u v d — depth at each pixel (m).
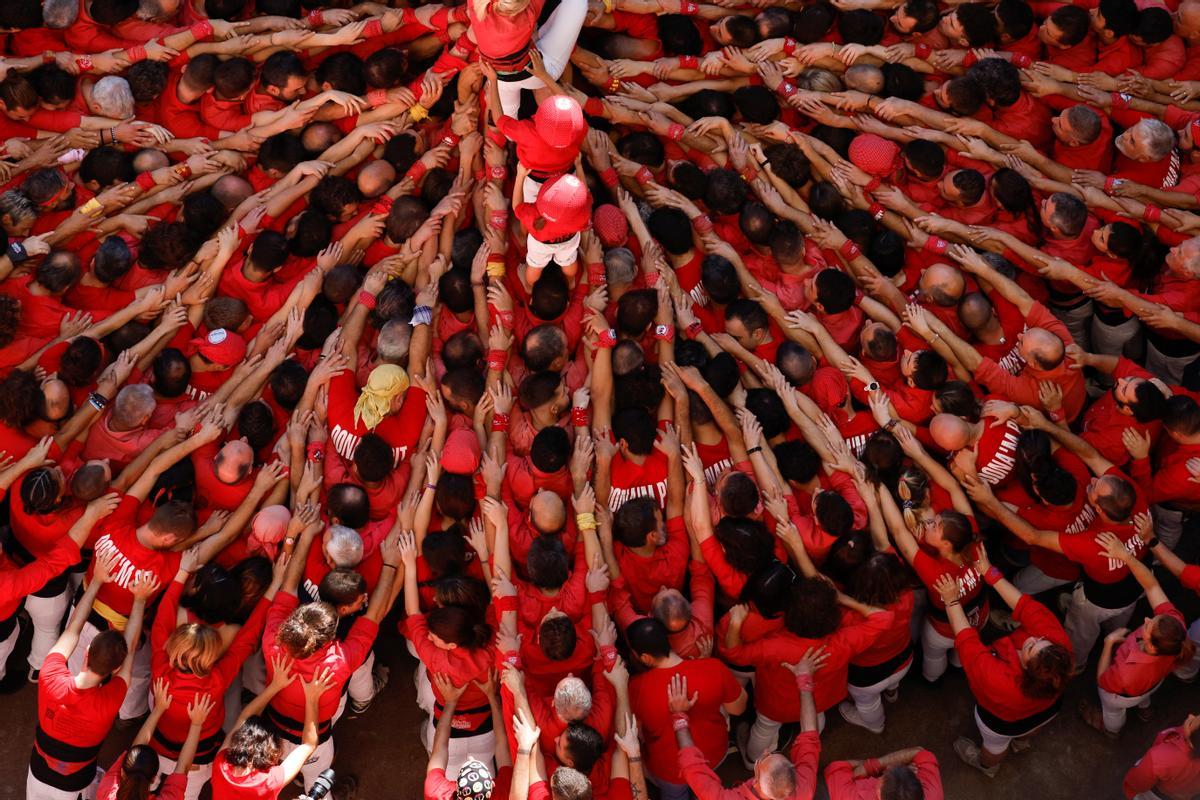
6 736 6.44
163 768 6.06
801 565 6.42
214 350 6.71
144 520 6.37
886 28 8.05
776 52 7.83
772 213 7.46
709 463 6.76
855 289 7.10
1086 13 7.68
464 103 7.44
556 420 6.72
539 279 6.82
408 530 6.39
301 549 6.30
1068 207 7.19
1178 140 7.70
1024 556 6.94
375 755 6.53
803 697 6.11
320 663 5.88
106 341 6.89
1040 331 6.73
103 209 7.21
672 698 5.98
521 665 6.01
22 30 7.45
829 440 6.78
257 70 7.65
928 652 6.72
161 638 6.05
